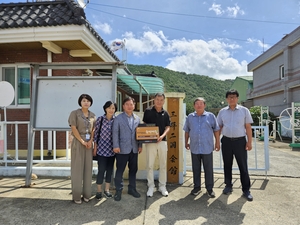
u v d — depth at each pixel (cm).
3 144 454
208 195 360
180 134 420
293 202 333
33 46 597
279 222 275
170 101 419
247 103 2231
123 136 338
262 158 666
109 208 310
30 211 300
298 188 392
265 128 455
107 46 665
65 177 447
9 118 625
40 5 570
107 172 351
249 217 287
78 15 506
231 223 272
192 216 289
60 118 388
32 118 390
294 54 1501
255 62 1988
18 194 358
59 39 523
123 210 305
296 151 815
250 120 356
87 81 389
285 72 1555
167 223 271
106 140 339
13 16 537
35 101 393
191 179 445
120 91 1057
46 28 510
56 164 527
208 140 360
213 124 366
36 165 516
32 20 515
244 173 354
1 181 421
